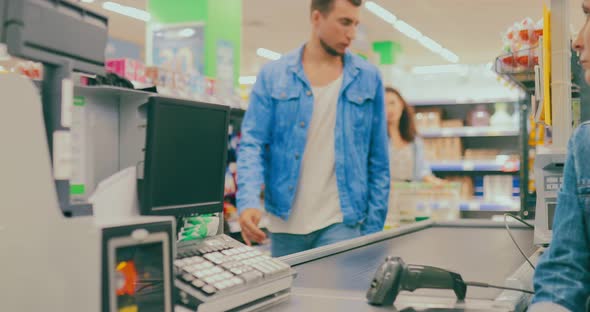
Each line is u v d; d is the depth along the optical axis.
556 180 1.85
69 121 0.79
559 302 1.15
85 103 1.00
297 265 1.73
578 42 1.34
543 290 1.18
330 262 1.79
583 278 1.17
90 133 1.00
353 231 3.03
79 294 0.74
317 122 3.06
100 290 0.73
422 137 9.73
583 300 1.15
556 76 1.95
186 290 0.98
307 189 3.04
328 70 3.07
